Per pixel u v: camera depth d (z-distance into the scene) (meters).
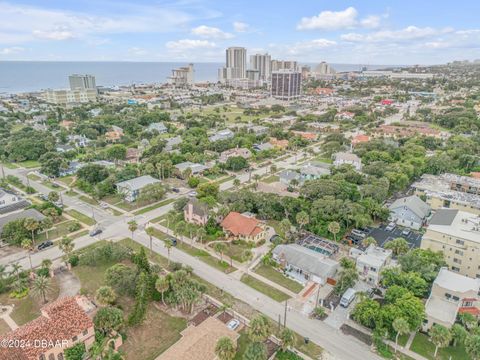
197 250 79.12
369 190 100.38
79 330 48.97
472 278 66.19
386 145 153.88
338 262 72.38
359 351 51.84
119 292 61.75
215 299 62.78
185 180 126.56
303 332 55.41
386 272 64.81
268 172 137.50
